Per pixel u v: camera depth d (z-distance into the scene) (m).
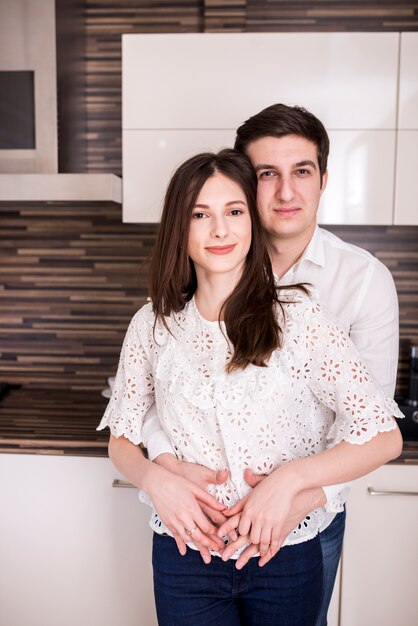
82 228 1.95
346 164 1.56
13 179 1.48
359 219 1.58
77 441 1.50
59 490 1.54
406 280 1.91
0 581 1.58
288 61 1.53
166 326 0.94
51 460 1.53
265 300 0.91
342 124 1.54
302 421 0.93
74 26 1.73
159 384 0.96
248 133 1.15
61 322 2.00
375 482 1.50
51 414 1.73
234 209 0.89
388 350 1.24
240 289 0.92
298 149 1.12
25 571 1.57
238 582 0.92
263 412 0.88
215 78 1.55
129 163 1.59
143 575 1.55
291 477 0.83
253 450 0.90
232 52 1.54
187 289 1.01
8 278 2.00
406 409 1.81
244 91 1.54
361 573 1.54
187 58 1.54
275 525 0.82
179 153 1.58
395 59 1.52
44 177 1.48
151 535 1.54
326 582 1.25
